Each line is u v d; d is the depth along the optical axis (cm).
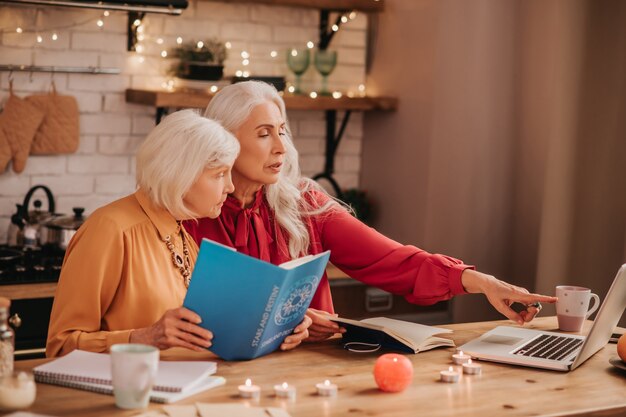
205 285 191
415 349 218
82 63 404
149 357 165
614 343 238
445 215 417
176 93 391
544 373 206
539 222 398
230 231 250
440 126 417
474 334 241
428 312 423
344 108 437
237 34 437
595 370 210
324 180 466
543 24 393
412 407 176
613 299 215
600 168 353
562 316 247
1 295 335
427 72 429
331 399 179
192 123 213
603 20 349
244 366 200
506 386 194
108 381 175
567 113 355
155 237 219
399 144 449
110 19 407
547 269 364
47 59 396
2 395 159
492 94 402
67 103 400
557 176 359
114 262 212
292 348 218
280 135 249
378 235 266
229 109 244
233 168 246
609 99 350
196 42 425
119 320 215
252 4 439
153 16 416
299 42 452
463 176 409
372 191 471
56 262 363
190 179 211
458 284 248
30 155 398
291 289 198
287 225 258
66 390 177
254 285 190
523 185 405
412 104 439
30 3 361
